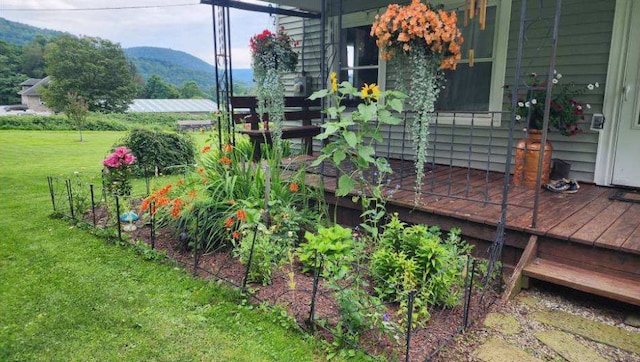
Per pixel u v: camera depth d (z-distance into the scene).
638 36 3.78
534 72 4.40
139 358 2.09
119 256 3.35
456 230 3.08
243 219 2.97
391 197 3.66
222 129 5.11
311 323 2.29
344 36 6.10
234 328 2.34
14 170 7.59
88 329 2.34
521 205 3.46
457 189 4.04
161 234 3.73
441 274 2.48
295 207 3.62
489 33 4.60
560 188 3.91
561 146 4.39
